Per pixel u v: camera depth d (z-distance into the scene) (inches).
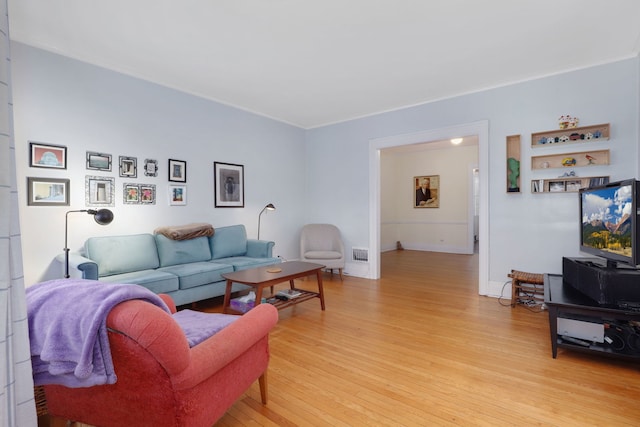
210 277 132.5
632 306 83.3
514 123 145.2
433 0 88.6
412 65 129.3
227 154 176.7
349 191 205.0
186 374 43.7
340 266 187.3
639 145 118.1
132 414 46.2
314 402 70.0
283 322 119.6
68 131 119.5
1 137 39.1
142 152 141.3
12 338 40.4
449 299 148.2
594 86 127.8
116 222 132.6
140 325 39.9
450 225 297.9
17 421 40.9
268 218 200.1
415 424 62.4
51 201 115.4
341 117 201.8
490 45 113.7
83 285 45.3
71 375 43.0
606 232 95.7
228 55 120.8
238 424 62.7
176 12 93.7
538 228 140.6
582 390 73.7
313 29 103.2
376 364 87.0
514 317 123.2
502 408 67.3
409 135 178.7
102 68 128.5
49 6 90.5
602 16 96.2
